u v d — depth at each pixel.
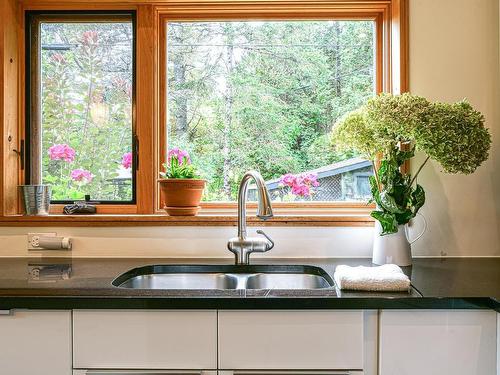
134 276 1.57
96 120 1.97
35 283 1.32
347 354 1.18
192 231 1.81
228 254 1.81
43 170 1.98
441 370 1.19
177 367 1.18
